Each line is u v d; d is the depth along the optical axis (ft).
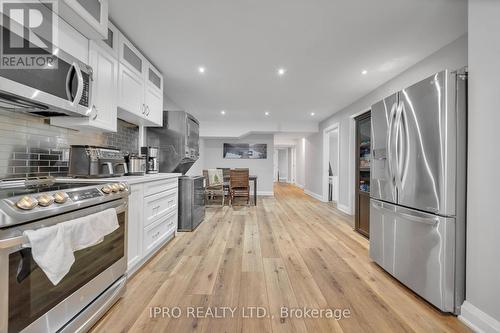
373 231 7.34
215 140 24.70
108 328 4.31
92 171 5.88
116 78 6.68
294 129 21.67
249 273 6.63
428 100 5.23
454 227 4.87
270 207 17.43
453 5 5.89
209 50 8.27
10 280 2.87
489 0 4.31
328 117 19.44
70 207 3.68
